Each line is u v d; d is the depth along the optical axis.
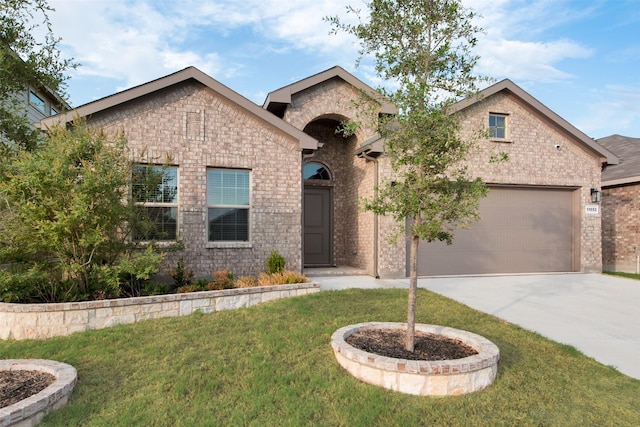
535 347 5.34
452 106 4.84
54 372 3.98
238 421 3.31
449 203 4.43
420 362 3.90
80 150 6.14
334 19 4.84
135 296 7.00
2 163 5.75
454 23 4.59
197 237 9.16
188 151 9.15
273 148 9.77
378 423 3.34
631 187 13.38
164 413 3.43
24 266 6.31
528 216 12.13
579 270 12.32
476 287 9.54
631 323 6.65
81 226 5.87
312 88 11.18
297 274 8.59
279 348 4.93
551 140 12.12
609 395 4.04
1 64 5.46
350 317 6.32
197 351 4.83
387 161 10.57
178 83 9.13
